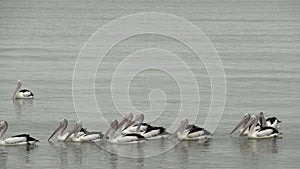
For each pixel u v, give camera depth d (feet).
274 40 254.68
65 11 407.44
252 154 106.32
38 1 477.36
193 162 102.68
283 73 179.52
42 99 145.59
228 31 289.12
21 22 327.67
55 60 201.46
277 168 100.01
